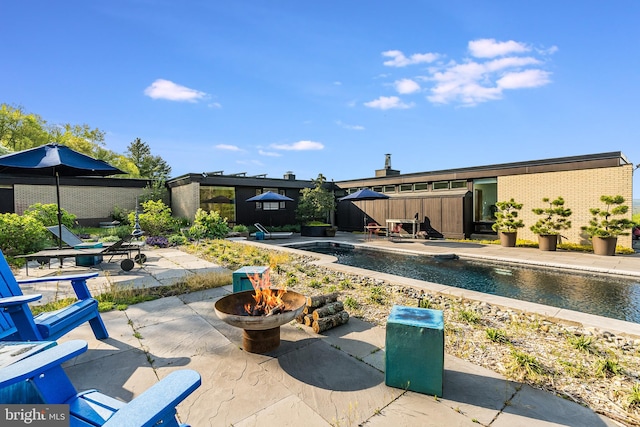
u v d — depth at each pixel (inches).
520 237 497.7
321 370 108.6
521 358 111.4
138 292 203.3
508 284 273.6
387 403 90.7
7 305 96.0
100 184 695.7
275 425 81.0
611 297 233.0
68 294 199.3
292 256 364.2
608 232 368.2
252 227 697.6
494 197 559.8
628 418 85.1
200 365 111.0
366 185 742.5
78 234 519.5
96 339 131.8
